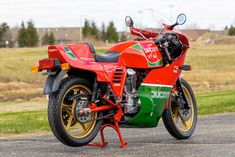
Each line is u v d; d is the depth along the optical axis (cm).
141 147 805
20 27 11312
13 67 5831
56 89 720
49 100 744
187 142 848
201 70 5828
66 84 743
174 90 891
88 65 754
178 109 893
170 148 793
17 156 743
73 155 743
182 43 881
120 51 804
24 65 6078
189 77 4497
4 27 11325
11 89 3669
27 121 1255
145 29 879
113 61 790
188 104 898
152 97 823
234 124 1052
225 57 7469
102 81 765
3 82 4403
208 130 973
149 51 831
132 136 923
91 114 771
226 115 1243
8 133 1049
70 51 748
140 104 808
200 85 3703
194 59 7225
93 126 777
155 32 875
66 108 755
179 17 860
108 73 772
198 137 894
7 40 11306
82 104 751
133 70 809
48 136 948
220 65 6669
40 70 745
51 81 735
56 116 732
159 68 840
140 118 816
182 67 884
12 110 2100
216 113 1361
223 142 837
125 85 801
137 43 825
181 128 905
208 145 812
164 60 854
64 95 739
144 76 827
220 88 3325
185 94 909
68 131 750
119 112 791
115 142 856
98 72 761
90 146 816
